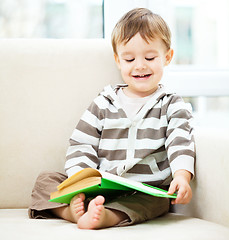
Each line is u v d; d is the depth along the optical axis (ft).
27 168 4.28
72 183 3.38
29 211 3.62
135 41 3.99
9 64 4.38
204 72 5.74
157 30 4.03
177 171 3.57
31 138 4.32
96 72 4.48
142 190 3.07
